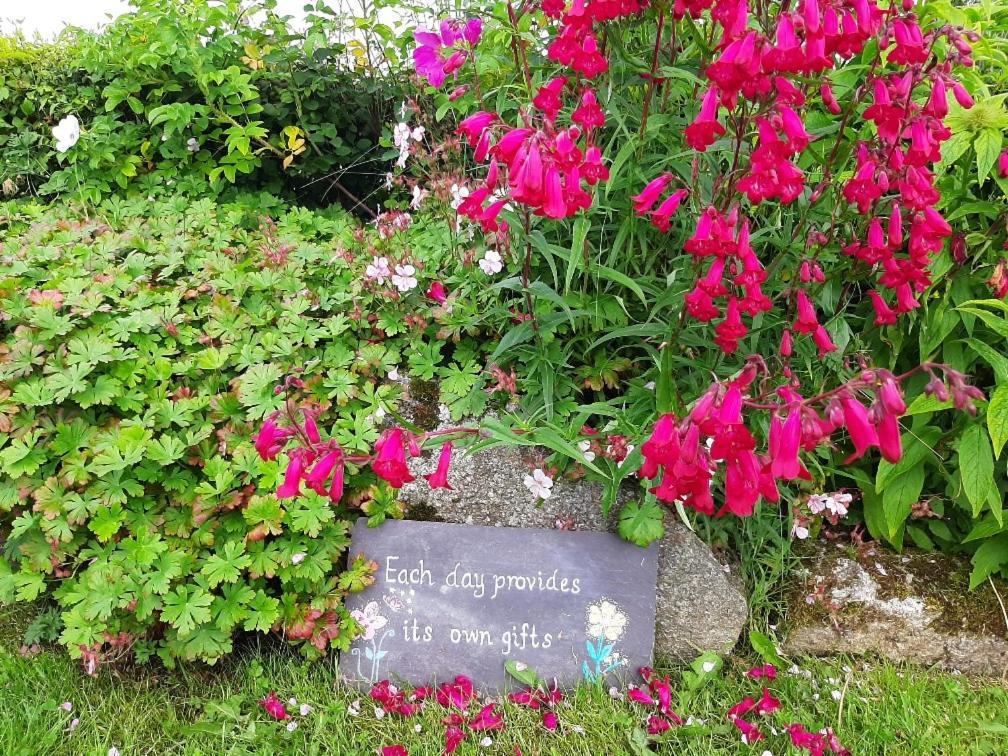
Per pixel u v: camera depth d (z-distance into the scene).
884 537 2.76
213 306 2.88
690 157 2.32
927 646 2.54
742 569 2.60
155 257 3.11
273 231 3.42
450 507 2.66
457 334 2.80
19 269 2.96
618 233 2.46
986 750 2.20
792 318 2.48
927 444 2.44
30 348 2.59
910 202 1.99
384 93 4.25
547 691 2.42
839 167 2.32
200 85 3.94
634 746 2.16
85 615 2.20
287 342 2.73
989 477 2.27
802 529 2.52
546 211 1.79
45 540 2.41
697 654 2.52
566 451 2.16
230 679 2.43
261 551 2.37
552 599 2.48
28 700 2.28
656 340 2.58
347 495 2.61
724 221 1.87
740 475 1.74
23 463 2.40
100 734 2.21
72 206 3.79
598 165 2.00
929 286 2.33
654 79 2.19
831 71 2.27
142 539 2.32
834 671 2.48
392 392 2.74
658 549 2.50
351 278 3.10
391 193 4.37
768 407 1.69
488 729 2.26
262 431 2.03
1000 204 2.38
